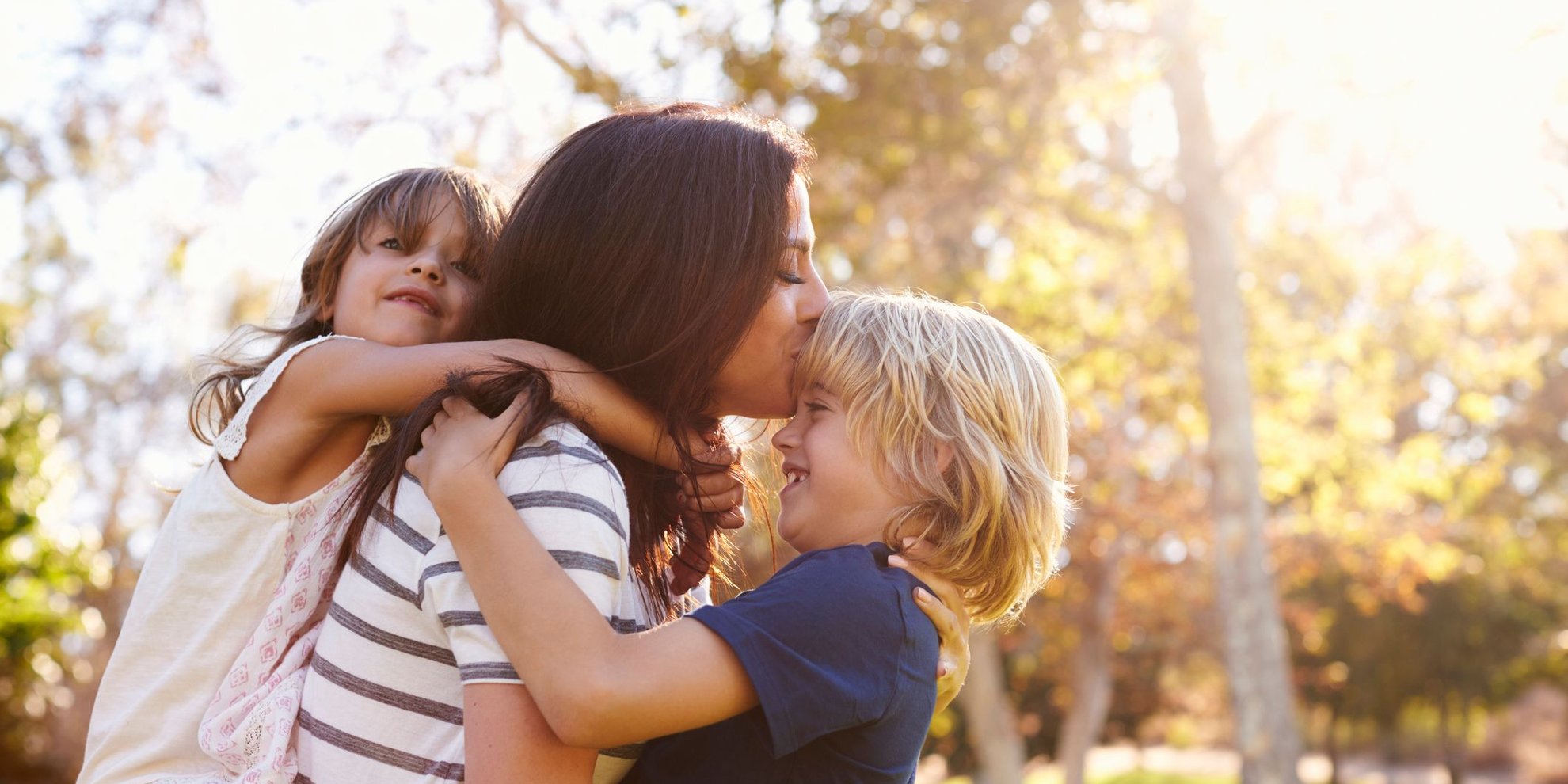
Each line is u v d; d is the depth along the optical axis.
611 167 1.53
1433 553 16.48
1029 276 12.70
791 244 1.59
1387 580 16.94
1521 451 22.34
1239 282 11.28
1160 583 17.50
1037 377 1.70
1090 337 12.94
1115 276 13.20
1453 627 25.91
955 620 1.51
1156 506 15.62
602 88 8.98
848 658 1.36
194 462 2.05
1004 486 1.57
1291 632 24.17
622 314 1.50
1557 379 21.12
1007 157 10.41
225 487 1.60
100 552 15.33
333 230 2.09
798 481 1.66
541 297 1.55
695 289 1.49
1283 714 10.66
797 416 1.67
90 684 16.64
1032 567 1.64
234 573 1.58
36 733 15.79
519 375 1.44
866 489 1.59
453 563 1.35
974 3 9.38
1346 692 27.75
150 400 18.81
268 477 1.59
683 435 1.57
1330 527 16.03
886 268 11.81
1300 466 14.30
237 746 1.47
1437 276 14.07
